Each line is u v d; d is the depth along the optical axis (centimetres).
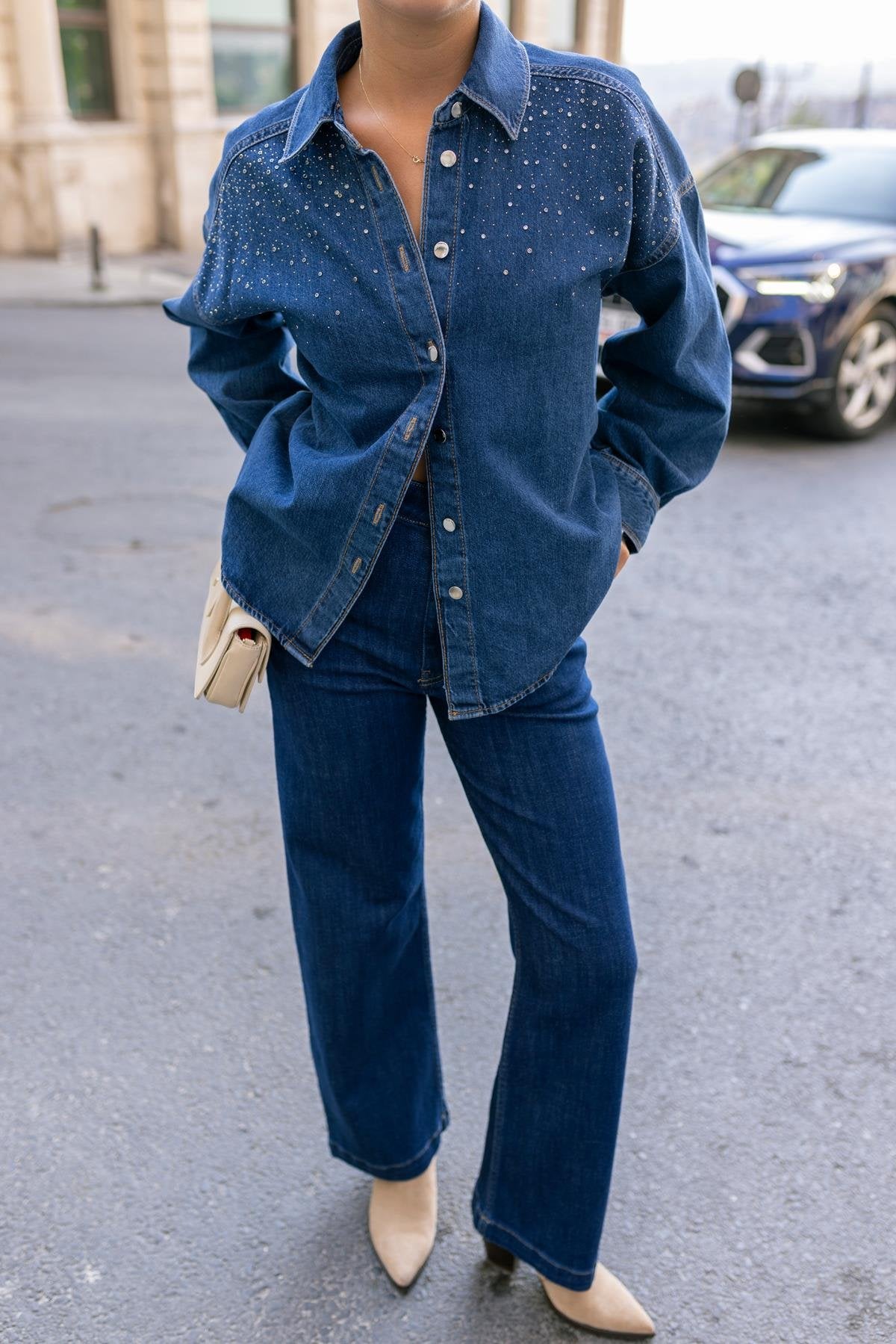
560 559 143
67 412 684
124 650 387
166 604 423
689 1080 221
